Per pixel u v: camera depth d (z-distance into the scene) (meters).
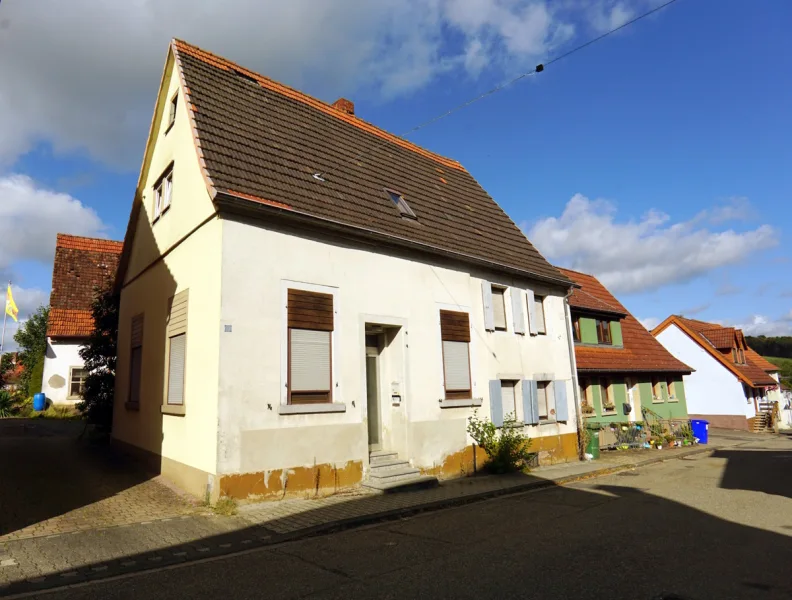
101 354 16.30
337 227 10.73
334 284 10.74
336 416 10.25
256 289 9.48
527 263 16.12
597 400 20.80
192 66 12.29
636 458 17.22
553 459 15.38
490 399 13.75
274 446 9.23
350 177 13.16
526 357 15.23
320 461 9.85
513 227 17.92
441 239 13.59
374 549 6.79
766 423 34.59
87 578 5.73
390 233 11.96
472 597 5.00
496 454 13.20
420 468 11.64
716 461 17.33
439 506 9.47
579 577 5.51
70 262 26.06
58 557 6.33
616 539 7.08
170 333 11.16
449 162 19.31
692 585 5.24
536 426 15.14
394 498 9.77
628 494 10.80
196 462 9.30
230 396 8.83
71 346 23.67
